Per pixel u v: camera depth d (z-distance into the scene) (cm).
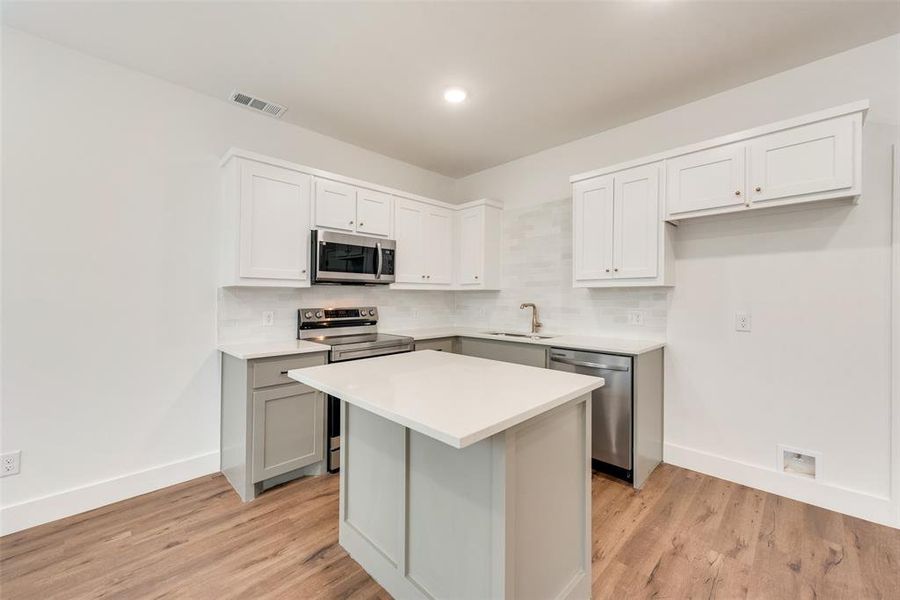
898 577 164
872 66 208
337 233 287
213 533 196
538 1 180
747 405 245
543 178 361
